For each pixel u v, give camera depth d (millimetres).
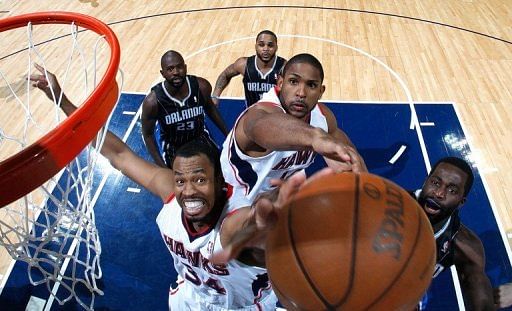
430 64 6379
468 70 6227
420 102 5562
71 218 2814
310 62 2297
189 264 2258
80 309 3438
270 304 2598
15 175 1648
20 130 4637
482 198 4254
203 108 4156
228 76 4953
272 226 1276
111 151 2430
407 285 1149
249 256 1951
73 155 1840
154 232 4055
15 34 6965
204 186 1915
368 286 1126
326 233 1153
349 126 5180
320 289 1153
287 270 1188
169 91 3957
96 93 1963
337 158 1474
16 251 2533
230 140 2777
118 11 7977
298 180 1283
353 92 5770
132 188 4430
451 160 2693
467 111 5402
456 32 7234
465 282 3096
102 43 6523
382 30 7324
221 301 2521
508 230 3967
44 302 3480
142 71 6219
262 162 2754
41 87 2639
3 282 3611
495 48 6758
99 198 4328
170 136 4176
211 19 7688
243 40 7000
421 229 1207
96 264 3734
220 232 1985
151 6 8156
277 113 1879
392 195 1230
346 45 6863
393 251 1135
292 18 7688
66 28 7078
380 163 4680
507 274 3609
